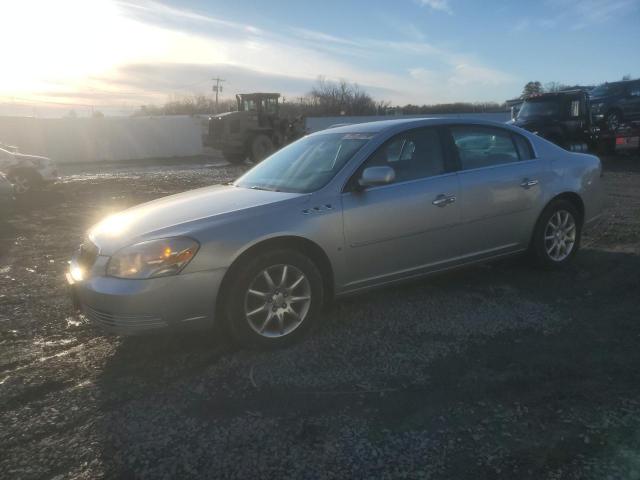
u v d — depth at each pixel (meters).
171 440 2.77
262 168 5.03
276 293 3.78
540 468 2.46
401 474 2.46
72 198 12.18
